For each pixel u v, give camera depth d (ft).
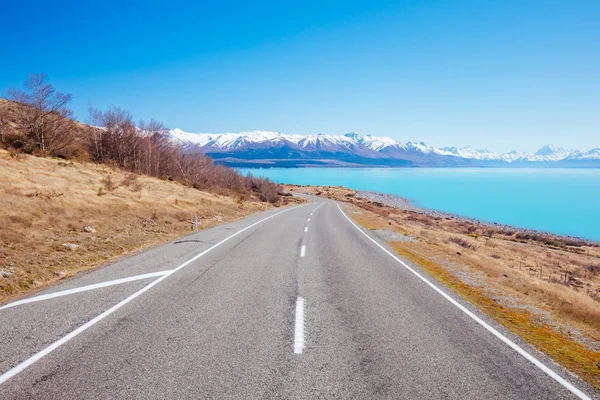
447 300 23.98
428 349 16.14
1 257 29.71
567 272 73.77
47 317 18.80
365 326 18.65
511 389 13.16
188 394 11.94
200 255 37.32
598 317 23.11
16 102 126.00
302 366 14.11
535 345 17.58
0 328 17.20
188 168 188.44
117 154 167.73
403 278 29.94
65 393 11.85
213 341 16.19
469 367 14.62
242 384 12.66
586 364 15.89
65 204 55.11
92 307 20.52
